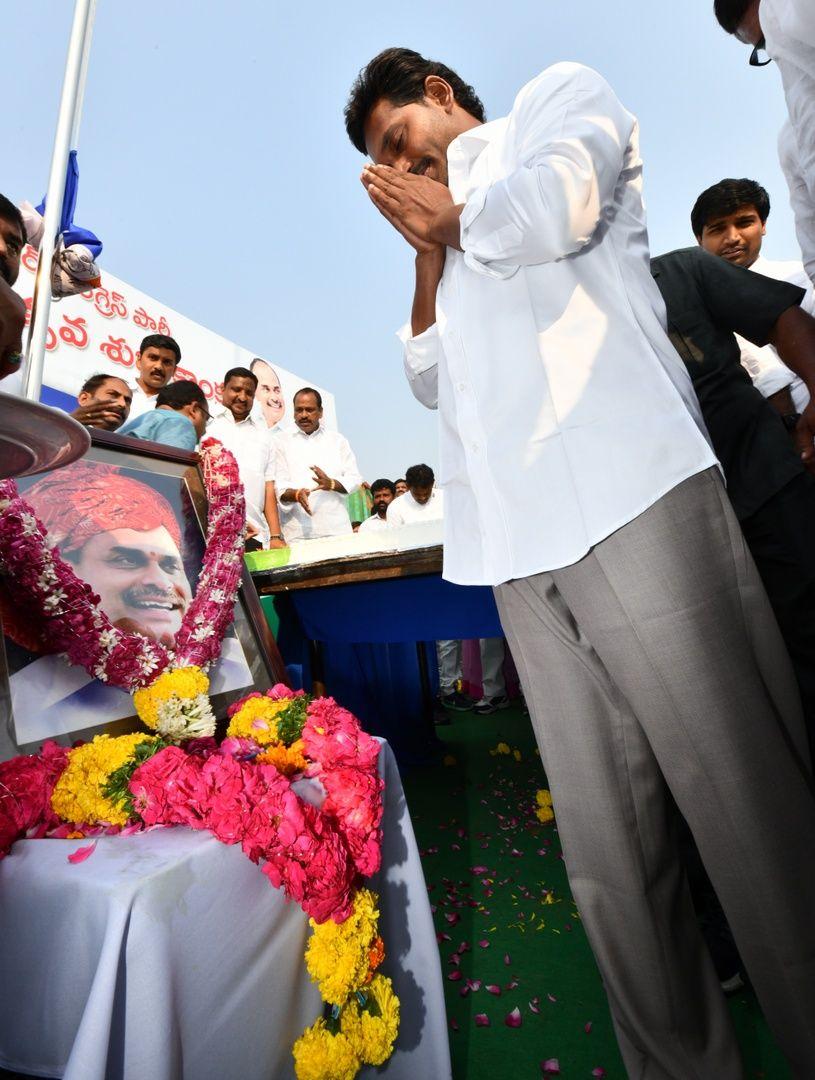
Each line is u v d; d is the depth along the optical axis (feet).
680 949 3.50
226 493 5.44
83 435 2.05
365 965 3.19
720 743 3.08
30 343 3.83
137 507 4.89
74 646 3.83
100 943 2.43
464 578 4.17
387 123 4.37
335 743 3.61
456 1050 4.55
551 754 3.64
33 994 2.60
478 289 3.82
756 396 5.28
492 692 16.02
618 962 3.46
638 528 3.19
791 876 3.06
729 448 5.19
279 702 4.03
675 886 3.58
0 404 1.64
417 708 12.29
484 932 6.03
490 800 9.70
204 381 18.90
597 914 3.48
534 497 3.49
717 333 5.39
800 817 3.10
